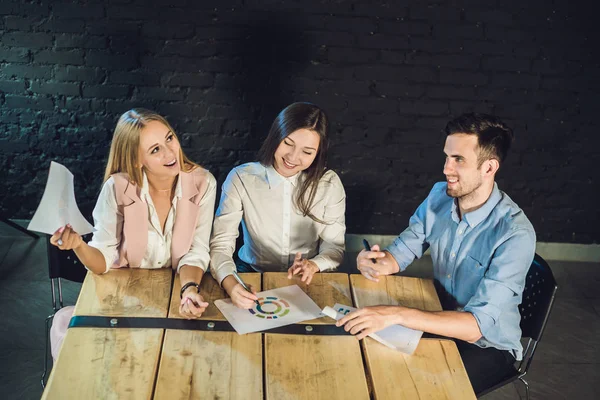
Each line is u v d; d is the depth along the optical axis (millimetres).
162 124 1931
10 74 3141
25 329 2721
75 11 3031
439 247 2072
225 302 1823
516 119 3236
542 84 3164
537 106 3209
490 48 3105
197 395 1453
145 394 1447
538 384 2594
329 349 1635
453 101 3209
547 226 3467
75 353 1558
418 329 1726
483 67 3139
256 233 2322
